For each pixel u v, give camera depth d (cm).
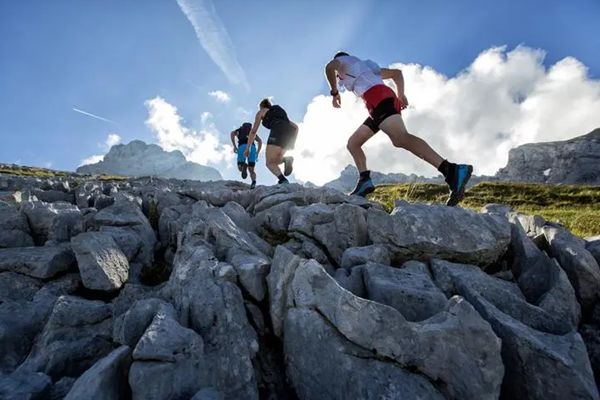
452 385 294
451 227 470
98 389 262
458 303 326
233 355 322
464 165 549
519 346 312
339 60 634
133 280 548
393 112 581
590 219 1340
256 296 395
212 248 481
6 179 1206
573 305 376
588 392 283
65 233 624
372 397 287
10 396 283
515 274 475
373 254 454
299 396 323
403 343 302
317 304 345
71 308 398
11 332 394
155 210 808
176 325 317
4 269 486
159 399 276
